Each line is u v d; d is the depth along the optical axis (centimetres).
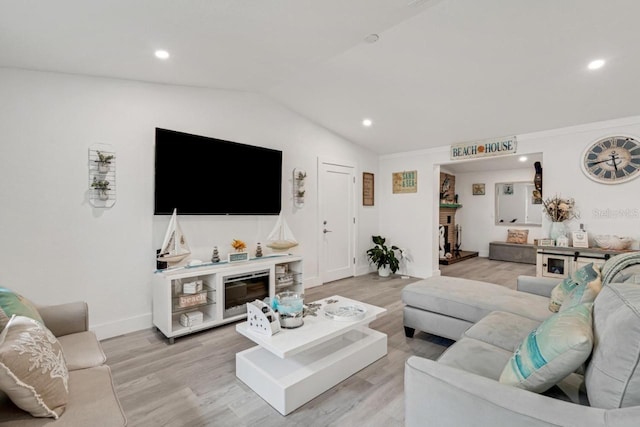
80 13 178
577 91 318
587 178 378
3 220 243
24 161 250
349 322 225
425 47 273
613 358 97
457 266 650
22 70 249
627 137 353
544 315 212
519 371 120
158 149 303
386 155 584
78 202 273
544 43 254
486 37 253
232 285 326
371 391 205
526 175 725
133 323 302
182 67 282
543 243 392
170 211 312
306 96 391
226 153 356
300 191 447
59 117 264
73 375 147
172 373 226
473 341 176
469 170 787
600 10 215
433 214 527
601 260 348
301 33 238
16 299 159
